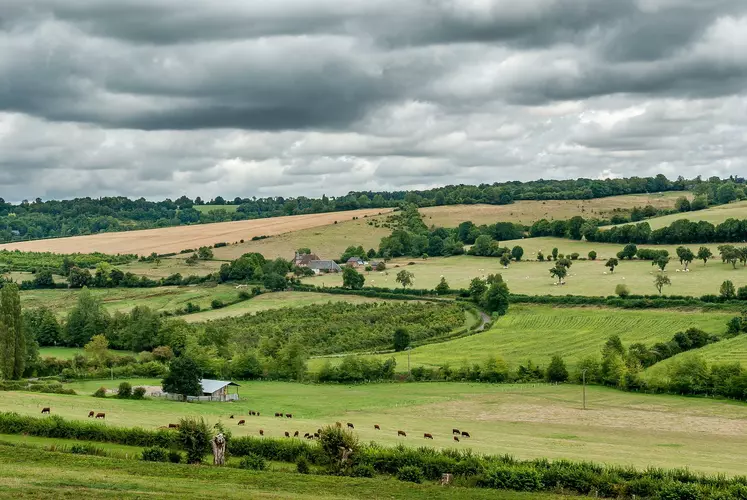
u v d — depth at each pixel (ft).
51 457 226.17
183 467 224.74
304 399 451.12
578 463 240.53
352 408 421.59
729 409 420.36
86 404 363.56
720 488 216.95
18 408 323.16
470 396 461.37
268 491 203.41
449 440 309.01
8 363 492.54
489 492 216.95
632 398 453.17
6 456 224.33
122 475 210.38
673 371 477.77
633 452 302.86
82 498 185.16
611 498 218.18
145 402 403.13
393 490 213.05
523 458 261.85
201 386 442.91
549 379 510.99
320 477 223.10
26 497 182.60
